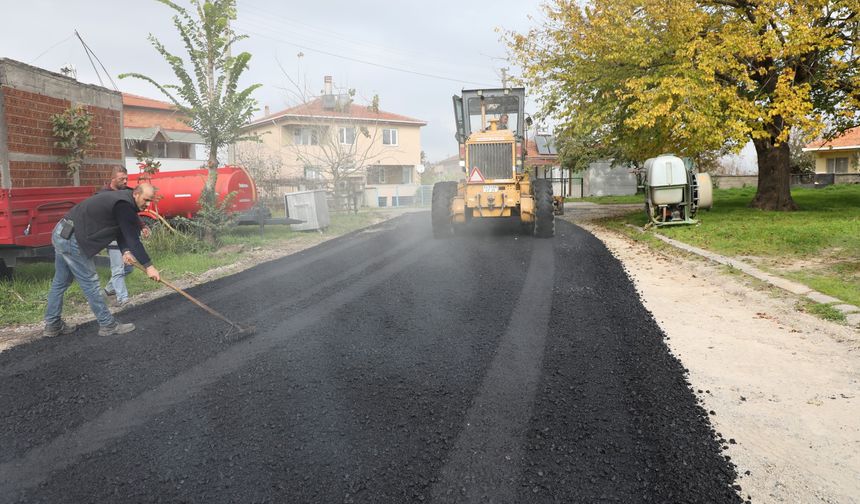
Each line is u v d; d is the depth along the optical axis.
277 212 20.02
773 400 3.17
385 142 34.47
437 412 3.05
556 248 9.40
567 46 13.33
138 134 27.50
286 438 2.81
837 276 6.25
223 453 2.68
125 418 3.11
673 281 6.59
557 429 2.83
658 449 2.62
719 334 4.43
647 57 12.07
